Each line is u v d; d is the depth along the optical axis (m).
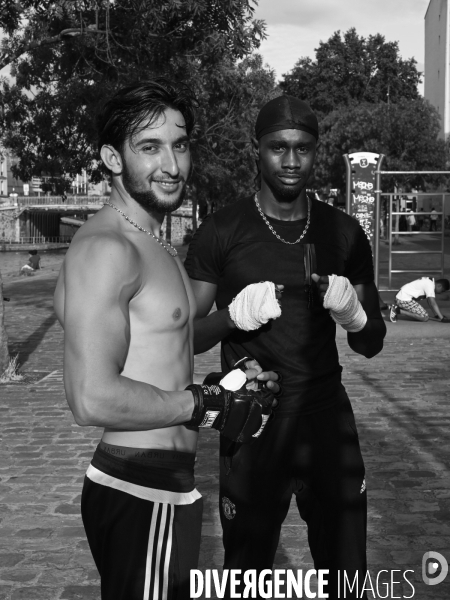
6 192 87.88
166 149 1.93
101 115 1.97
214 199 32.75
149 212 1.99
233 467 2.49
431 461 4.96
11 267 37.97
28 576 3.41
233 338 2.60
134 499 1.91
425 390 7.06
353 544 2.48
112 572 1.90
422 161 35.06
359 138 35.44
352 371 8.02
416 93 52.47
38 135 15.43
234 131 17.88
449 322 10.74
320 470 2.50
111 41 10.44
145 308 1.89
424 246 33.44
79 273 1.79
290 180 2.54
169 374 1.93
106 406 1.74
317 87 51.03
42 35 10.96
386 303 12.38
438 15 50.25
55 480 4.73
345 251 2.67
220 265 2.65
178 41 10.72
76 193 74.25
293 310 2.54
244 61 22.17
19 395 7.29
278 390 2.34
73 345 1.75
